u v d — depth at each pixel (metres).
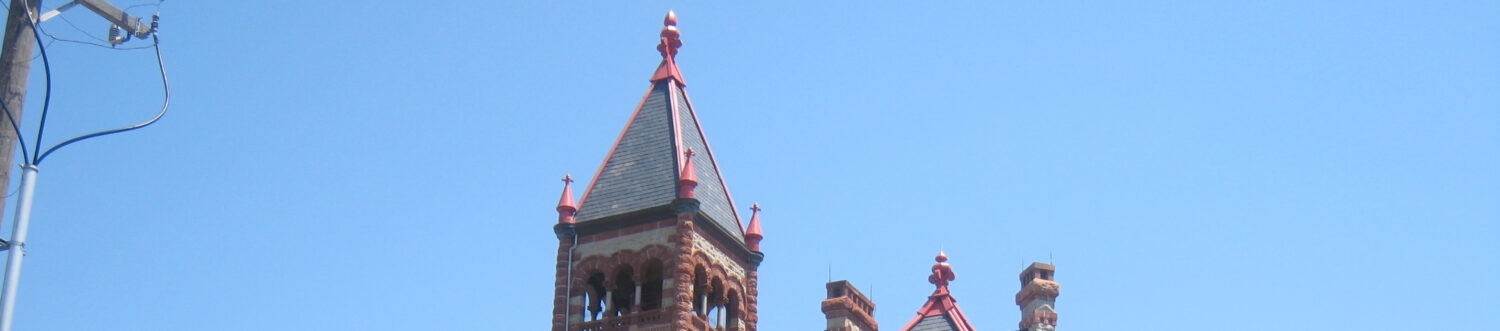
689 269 61.00
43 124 27.91
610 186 65.25
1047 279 60.78
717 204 65.88
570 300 62.50
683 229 61.50
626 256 62.50
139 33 32.12
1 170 28.66
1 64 29.31
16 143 29.12
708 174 66.69
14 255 26.64
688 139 66.94
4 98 28.97
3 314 26.05
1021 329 60.69
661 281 63.56
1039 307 59.75
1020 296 61.53
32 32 29.78
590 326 61.53
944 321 62.75
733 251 65.75
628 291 64.31
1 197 28.50
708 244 63.59
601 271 62.94
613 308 62.97
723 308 63.72
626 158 66.31
